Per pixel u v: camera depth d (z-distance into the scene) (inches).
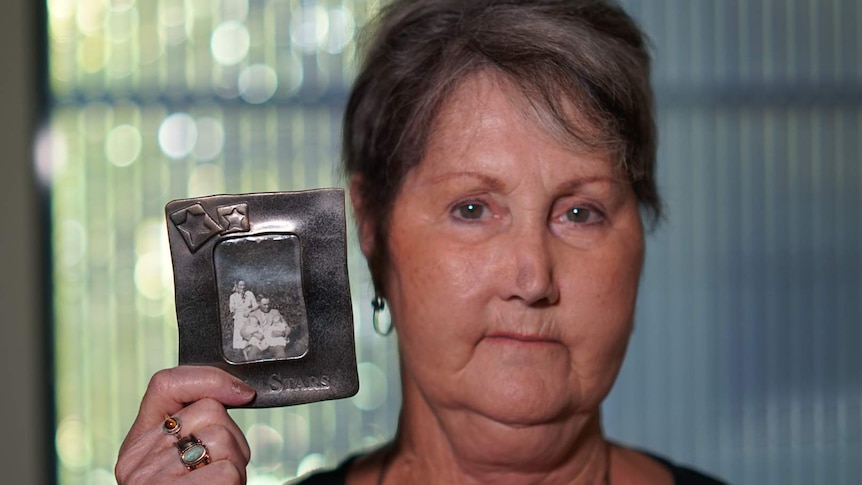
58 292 125.3
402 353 52.5
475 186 46.6
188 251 43.6
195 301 43.6
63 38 125.2
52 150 125.3
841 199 141.3
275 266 43.9
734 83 138.2
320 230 43.9
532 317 46.3
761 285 139.4
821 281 140.9
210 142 125.5
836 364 140.9
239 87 126.0
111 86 125.6
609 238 48.0
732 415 138.3
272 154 126.1
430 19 49.4
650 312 137.3
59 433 125.1
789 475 139.8
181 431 42.6
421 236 47.8
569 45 47.1
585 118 46.9
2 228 124.3
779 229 139.7
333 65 126.6
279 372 43.8
